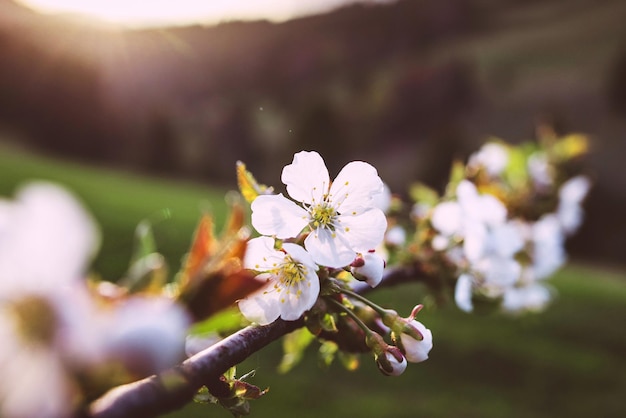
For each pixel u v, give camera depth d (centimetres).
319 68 6994
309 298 108
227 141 5453
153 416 67
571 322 1365
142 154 4988
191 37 6606
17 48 4316
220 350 88
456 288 190
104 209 2150
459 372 1084
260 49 6862
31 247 47
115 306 61
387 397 956
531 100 5753
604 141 4722
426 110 6069
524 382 1068
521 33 6988
